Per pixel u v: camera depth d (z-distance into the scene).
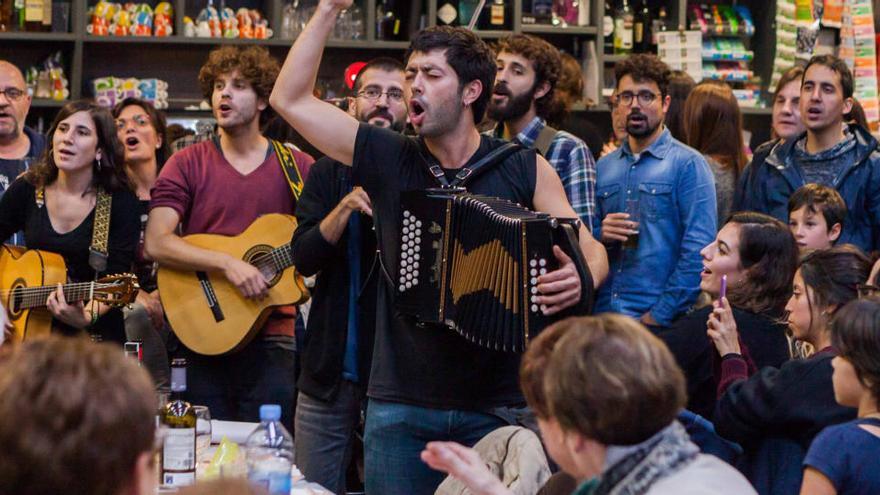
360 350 4.46
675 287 5.26
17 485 1.70
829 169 5.50
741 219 4.22
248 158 5.37
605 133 8.54
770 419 3.56
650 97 5.41
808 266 3.77
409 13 8.34
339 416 4.53
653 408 2.10
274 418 3.21
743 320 4.08
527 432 3.35
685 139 6.21
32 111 7.99
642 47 8.48
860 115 6.04
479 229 3.59
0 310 4.32
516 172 3.87
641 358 2.12
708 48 8.41
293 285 5.15
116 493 1.75
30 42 8.06
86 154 5.18
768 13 8.46
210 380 5.20
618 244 5.34
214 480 1.69
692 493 2.07
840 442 3.02
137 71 8.27
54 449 1.70
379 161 3.82
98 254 5.19
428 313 3.65
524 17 8.29
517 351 3.57
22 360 1.77
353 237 4.47
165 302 5.22
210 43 8.05
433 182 3.79
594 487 2.13
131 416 1.75
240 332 5.12
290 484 3.24
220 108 5.28
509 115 5.26
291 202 5.36
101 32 7.94
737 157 6.04
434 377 3.75
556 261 3.57
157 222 5.23
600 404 2.10
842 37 8.16
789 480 3.55
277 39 8.12
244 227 5.29
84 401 1.72
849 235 5.44
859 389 3.11
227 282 5.18
